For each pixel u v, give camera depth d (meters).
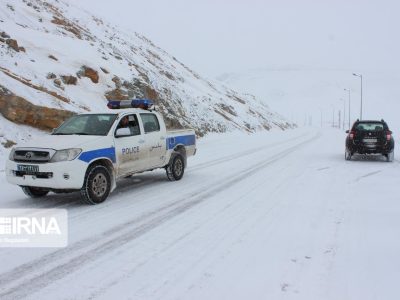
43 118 14.84
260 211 7.52
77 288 4.27
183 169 11.36
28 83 16.36
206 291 4.20
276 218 7.02
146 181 10.87
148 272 4.69
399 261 5.02
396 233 6.17
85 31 31.17
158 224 6.65
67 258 5.12
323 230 6.31
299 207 7.83
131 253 5.31
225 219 6.96
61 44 23.66
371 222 6.77
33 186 7.60
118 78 23.58
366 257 5.16
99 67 23.20
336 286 4.32
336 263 4.96
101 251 5.38
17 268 4.80
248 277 4.55
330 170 13.03
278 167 13.87
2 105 13.96
